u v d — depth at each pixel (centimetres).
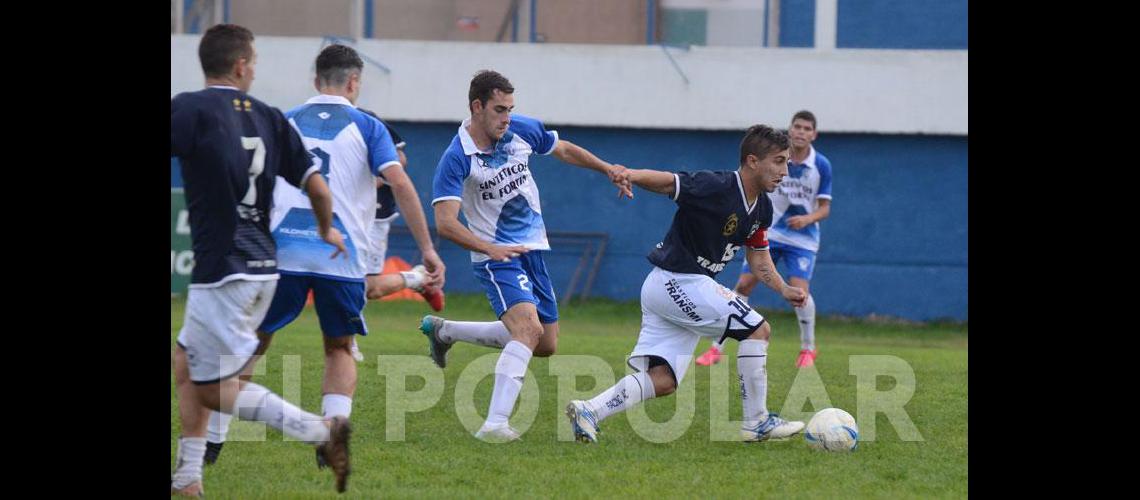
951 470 2234
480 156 2603
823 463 2294
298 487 2003
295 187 1975
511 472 2152
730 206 2497
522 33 7138
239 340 1794
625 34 7069
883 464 2289
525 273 2653
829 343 5644
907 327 6694
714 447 2458
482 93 2531
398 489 1991
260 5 7144
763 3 6956
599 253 6981
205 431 1911
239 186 1778
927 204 6844
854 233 6894
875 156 6862
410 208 2222
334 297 2188
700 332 2530
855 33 6869
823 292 6944
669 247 2533
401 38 7188
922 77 6750
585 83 6925
